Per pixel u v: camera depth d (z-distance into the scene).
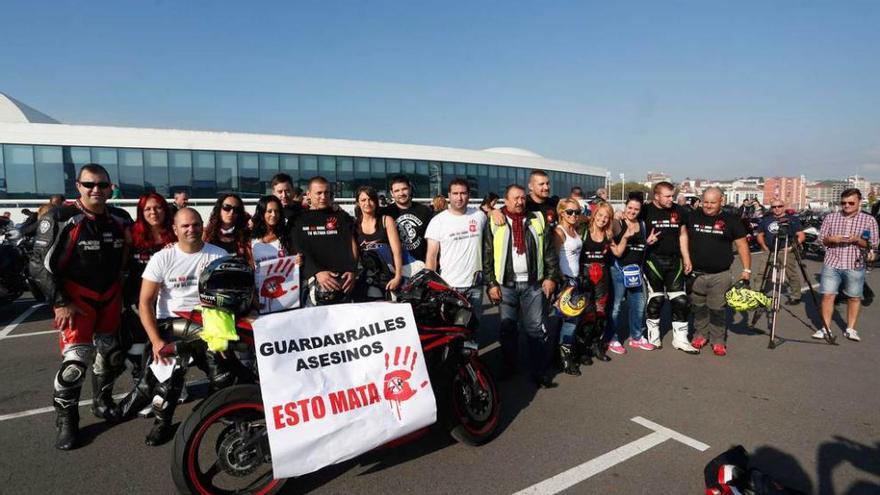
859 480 3.15
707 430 3.84
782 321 7.47
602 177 46.44
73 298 3.56
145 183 19.55
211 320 2.85
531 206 5.64
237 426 2.85
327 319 3.01
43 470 3.26
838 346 6.12
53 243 3.41
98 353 3.81
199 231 3.64
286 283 4.23
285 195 6.00
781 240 8.68
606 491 3.03
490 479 3.15
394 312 3.23
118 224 3.84
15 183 17.83
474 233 4.78
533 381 4.90
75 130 18.52
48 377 5.08
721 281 5.70
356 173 24.45
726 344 6.21
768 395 4.53
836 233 6.32
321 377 2.86
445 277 4.77
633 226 5.62
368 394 2.97
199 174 20.45
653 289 5.89
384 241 4.82
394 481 3.13
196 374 5.21
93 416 4.10
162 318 3.67
